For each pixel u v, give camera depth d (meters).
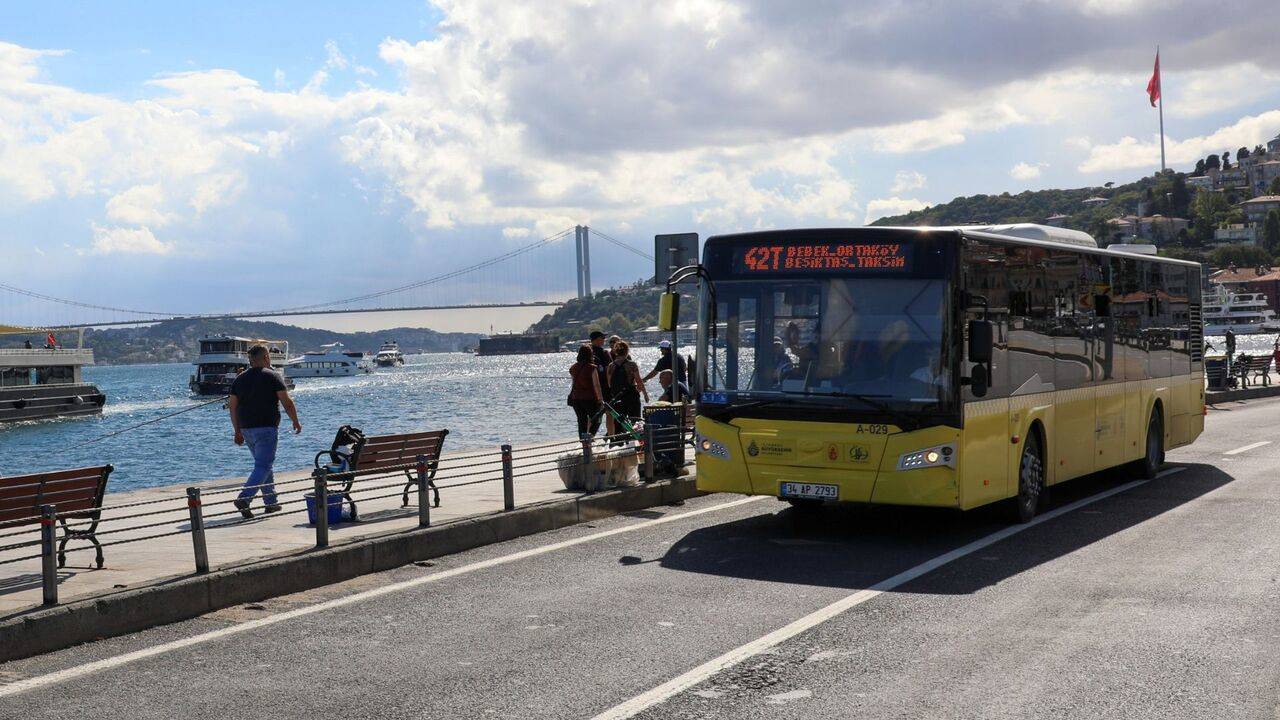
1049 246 13.14
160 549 10.11
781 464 11.28
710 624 7.96
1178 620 7.95
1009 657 7.05
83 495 9.68
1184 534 11.52
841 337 11.17
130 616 8.02
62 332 72.06
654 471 15.03
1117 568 9.84
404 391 106.38
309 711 6.13
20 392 65.94
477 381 131.25
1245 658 6.97
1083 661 6.94
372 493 14.48
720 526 12.48
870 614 8.23
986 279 11.52
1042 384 12.80
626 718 5.94
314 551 9.69
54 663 7.20
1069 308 13.66
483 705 6.19
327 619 8.27
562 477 13.96
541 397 87.19
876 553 10.75
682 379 18.94
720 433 11.58
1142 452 16.11
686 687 6.46
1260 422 26.34
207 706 6.25
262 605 8.79
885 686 6.45
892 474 10.84
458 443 42.62
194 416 75.31
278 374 12.84
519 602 8.73
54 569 7.80
